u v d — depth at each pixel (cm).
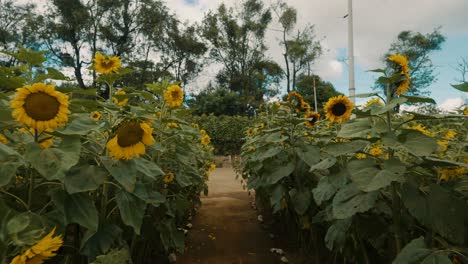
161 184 274
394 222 162
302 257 314
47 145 145
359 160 155
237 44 3791
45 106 122
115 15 2822
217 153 1623
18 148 144
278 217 429
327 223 257
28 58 174
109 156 160
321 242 299
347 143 166
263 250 338
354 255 221
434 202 140
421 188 157
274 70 3709
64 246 170
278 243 358
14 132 153
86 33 2670
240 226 422
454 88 137
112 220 201
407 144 142
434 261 121
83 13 2536
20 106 121
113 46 2853
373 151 221
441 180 180
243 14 3806
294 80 3706
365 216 186
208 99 2852
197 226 423
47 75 173
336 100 260
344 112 259
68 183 135
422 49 2031
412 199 142
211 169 600
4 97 137
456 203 140
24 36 2573
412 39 2042
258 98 3362
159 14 2969
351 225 202
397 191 163
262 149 348
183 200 293
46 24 2592
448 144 209
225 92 2952
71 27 2552
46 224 130
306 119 277
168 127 294
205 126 1638
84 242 149
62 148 128
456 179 174
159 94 277
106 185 179
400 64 168
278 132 295
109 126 164
